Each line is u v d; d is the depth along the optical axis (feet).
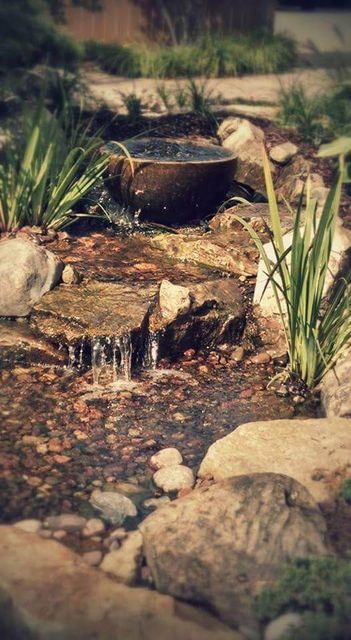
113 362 15.16
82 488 12.72
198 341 16.05
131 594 10.94
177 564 11.18
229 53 34.88
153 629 10.57
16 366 15.16
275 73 35.42
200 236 18.51
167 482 12.82
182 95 26.40
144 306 15.79
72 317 15.39
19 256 16.12
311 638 10.43
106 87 29.45
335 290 16.26
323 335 15.19
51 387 14.75
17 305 15.85
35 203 18.52
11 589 10.85
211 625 10.69
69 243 18.39
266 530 11.49
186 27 40.55
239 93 29.84
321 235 14.61
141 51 34.19
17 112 22.34
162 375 15.35
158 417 14.28
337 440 13.05
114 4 39.78
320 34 47.19
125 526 12.11
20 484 12.68
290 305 15.67
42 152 18.92
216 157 19.67
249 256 17.74
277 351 16.01
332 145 11.19
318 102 26.43
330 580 10.91
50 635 10.43
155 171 18.70
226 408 14.60
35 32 27.22
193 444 13.74
